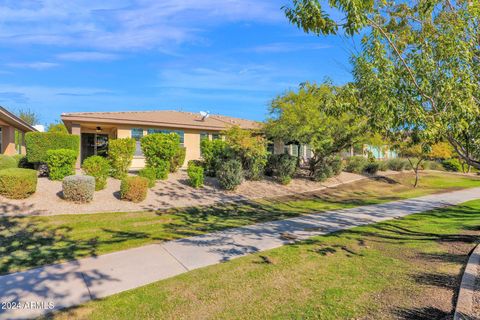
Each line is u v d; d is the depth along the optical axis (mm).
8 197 8500
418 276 4875
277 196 14023
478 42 4590
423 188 19766
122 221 8281
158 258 5637
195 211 10211
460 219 9828
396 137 4973
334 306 3881
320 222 9102
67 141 13094
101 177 10938
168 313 3707
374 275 4930
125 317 3605
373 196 15781
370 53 4691
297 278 4793
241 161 15422
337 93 5812
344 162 21453
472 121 4363
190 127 19328
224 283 4578
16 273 4789
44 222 7484
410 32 4957
